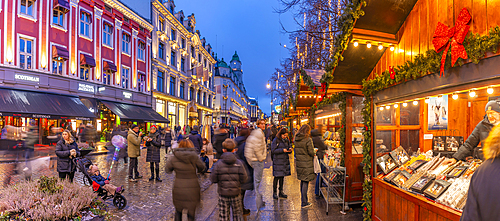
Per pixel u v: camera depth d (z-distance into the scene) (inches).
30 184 146.8
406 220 126.3
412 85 124.7
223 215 137.6
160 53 1023.0
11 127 399.9
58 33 580.1
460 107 145.2
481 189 51.6
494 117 104.1
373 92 160.6
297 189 248.5
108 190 189.3
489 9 84.5
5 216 120.0
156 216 177.3
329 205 199.6
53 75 562.3
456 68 99.0
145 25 896.3
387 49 148.6
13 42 497.7
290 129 784.9
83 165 195.2
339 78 172.4
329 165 202.7
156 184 270.2
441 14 107.0
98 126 691.4
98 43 689.0
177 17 1234.6
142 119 773.9
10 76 488.7
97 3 682.2
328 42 343.9
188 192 132.3
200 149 327.3
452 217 96.0
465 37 91.9
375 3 125.9
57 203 135.1
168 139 479.5
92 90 662.5
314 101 390.3
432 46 112.1
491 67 84.6
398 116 172.2
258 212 184.1
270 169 366.9
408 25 130.9
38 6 540.4
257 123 228.2
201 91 1555.1
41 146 513.0
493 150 51.9
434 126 161.2
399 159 156.9
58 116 507.8
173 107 1138.7
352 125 207.0
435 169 128.0
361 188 191.5
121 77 783.1
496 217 48.1
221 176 139.2
